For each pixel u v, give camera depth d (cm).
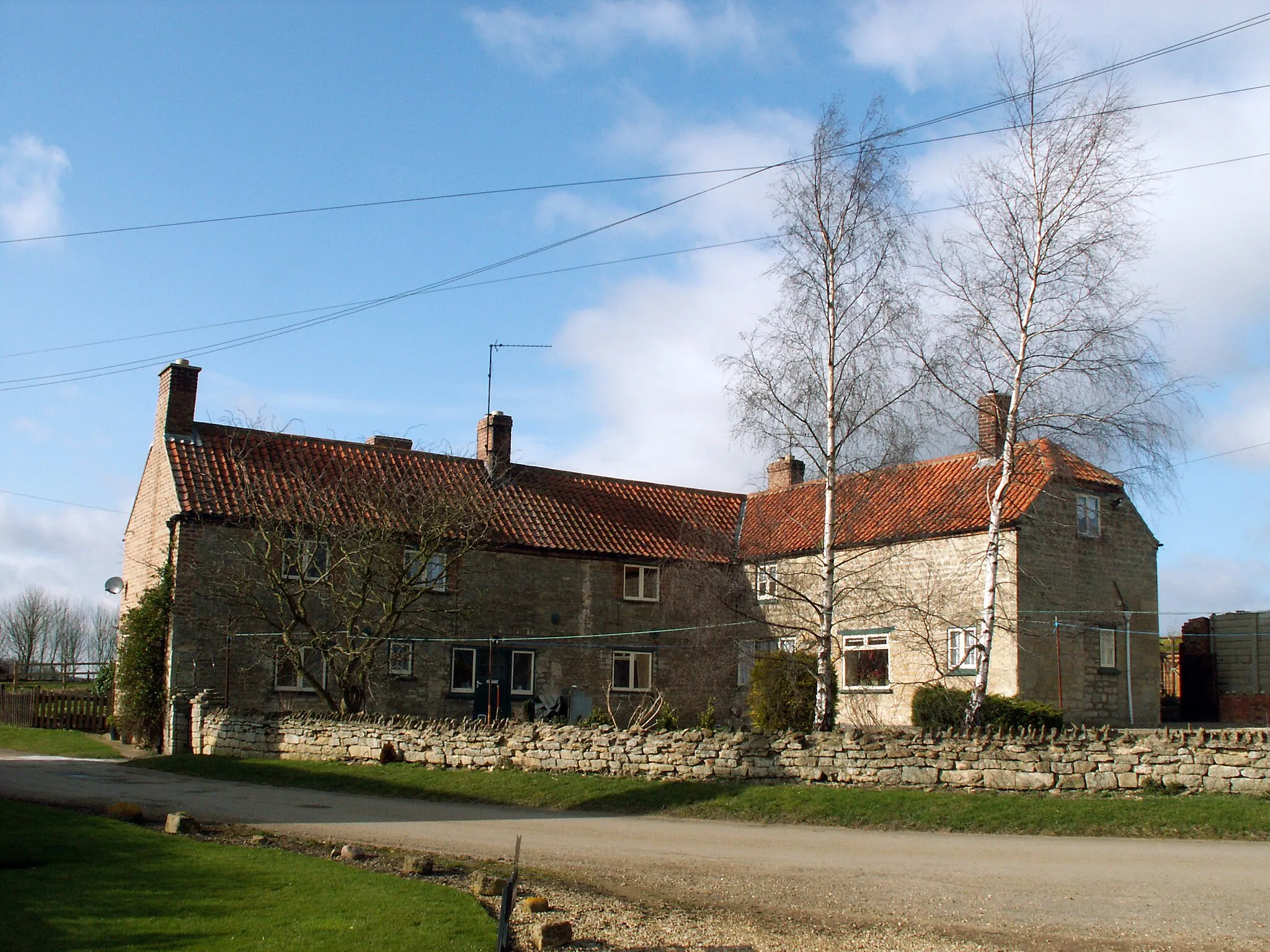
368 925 1009
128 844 1359
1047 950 1050
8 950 881
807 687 2636
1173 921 1129
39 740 3092
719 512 4047
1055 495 2762
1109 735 1836
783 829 1755
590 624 3522
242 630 2922
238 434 3203
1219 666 3462
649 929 1125
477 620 3306
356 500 2967
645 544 3681
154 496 3197
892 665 3144
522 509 3569
